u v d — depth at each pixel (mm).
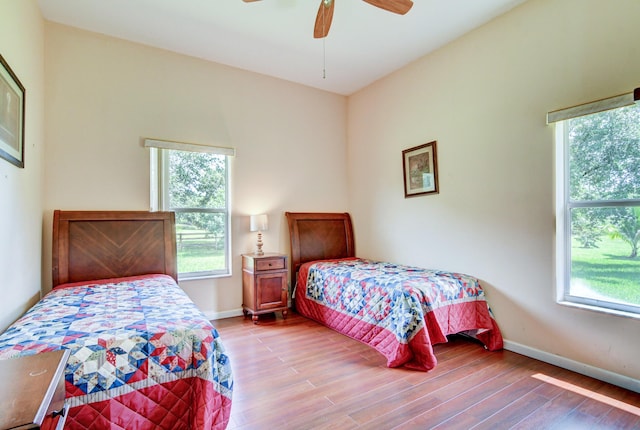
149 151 3379
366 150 4496
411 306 2586
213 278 3729
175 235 3389
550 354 2564
